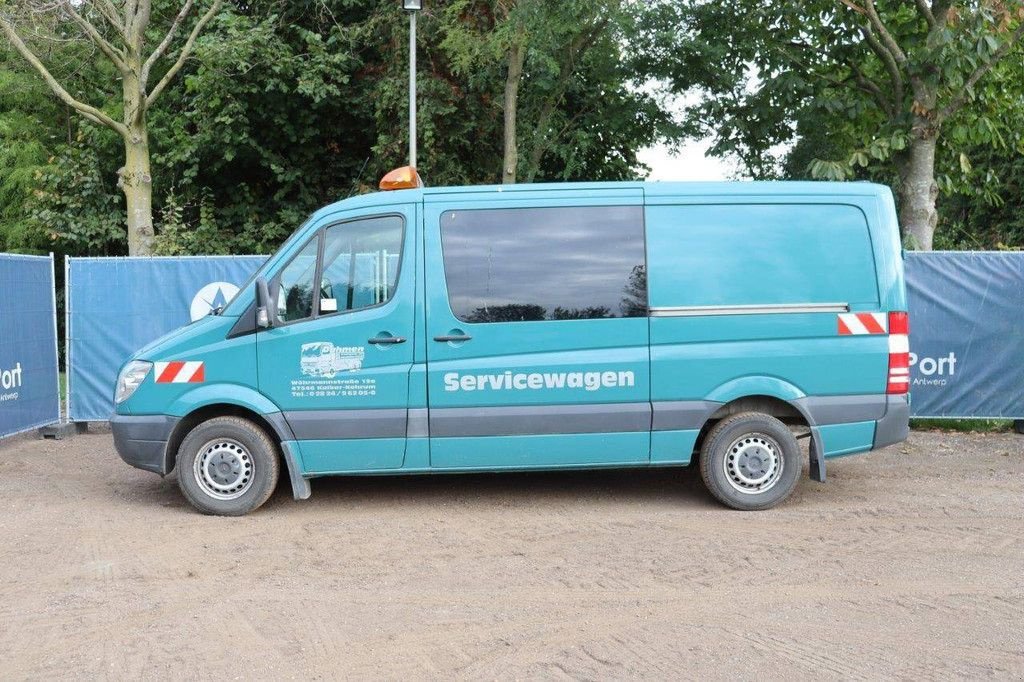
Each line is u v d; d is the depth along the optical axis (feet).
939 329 33.17
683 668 13.92
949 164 49.29
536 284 22.94
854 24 43.80
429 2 53.06
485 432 22.94
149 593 17.43
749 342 23.04
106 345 35.22
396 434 22.94
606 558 19.38
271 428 23.66
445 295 22.88
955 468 28.30
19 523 22.57
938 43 37.37
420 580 18.07
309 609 16.52
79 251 67.77
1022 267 32.91
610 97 59.11
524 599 16.94
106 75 65.87
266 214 68.23
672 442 23.12
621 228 23.06
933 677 13.57
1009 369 33.17
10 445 33.40
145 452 23.32
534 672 13.83
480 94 57.52
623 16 46.29
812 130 50.03
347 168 68.54
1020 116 48.29
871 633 15.26
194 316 35.40
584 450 23.11
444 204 23.06
